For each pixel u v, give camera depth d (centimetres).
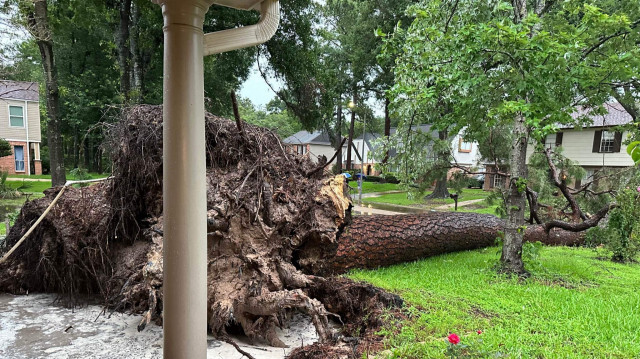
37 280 427
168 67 160
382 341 273
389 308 333
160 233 311
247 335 312
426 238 570
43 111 2683
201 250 166
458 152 2297
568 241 713
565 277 483
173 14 158
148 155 372
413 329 290
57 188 441
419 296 380
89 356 280
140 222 404
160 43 1123
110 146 416
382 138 644
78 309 382
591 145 1548
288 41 1145
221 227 320
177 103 159
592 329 306
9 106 2117
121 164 392
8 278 423
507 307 361
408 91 495
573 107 461
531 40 376
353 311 353
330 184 389
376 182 2742
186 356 166
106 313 370
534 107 379
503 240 520
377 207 1461
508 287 426
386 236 527
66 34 1501
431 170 635
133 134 388
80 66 1814
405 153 627
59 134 927
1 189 1351
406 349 251
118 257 396
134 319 355
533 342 279
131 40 1109
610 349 270
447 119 515
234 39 191
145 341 306
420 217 618
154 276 298
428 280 460
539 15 493
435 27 469
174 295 164
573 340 288
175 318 165
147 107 418
